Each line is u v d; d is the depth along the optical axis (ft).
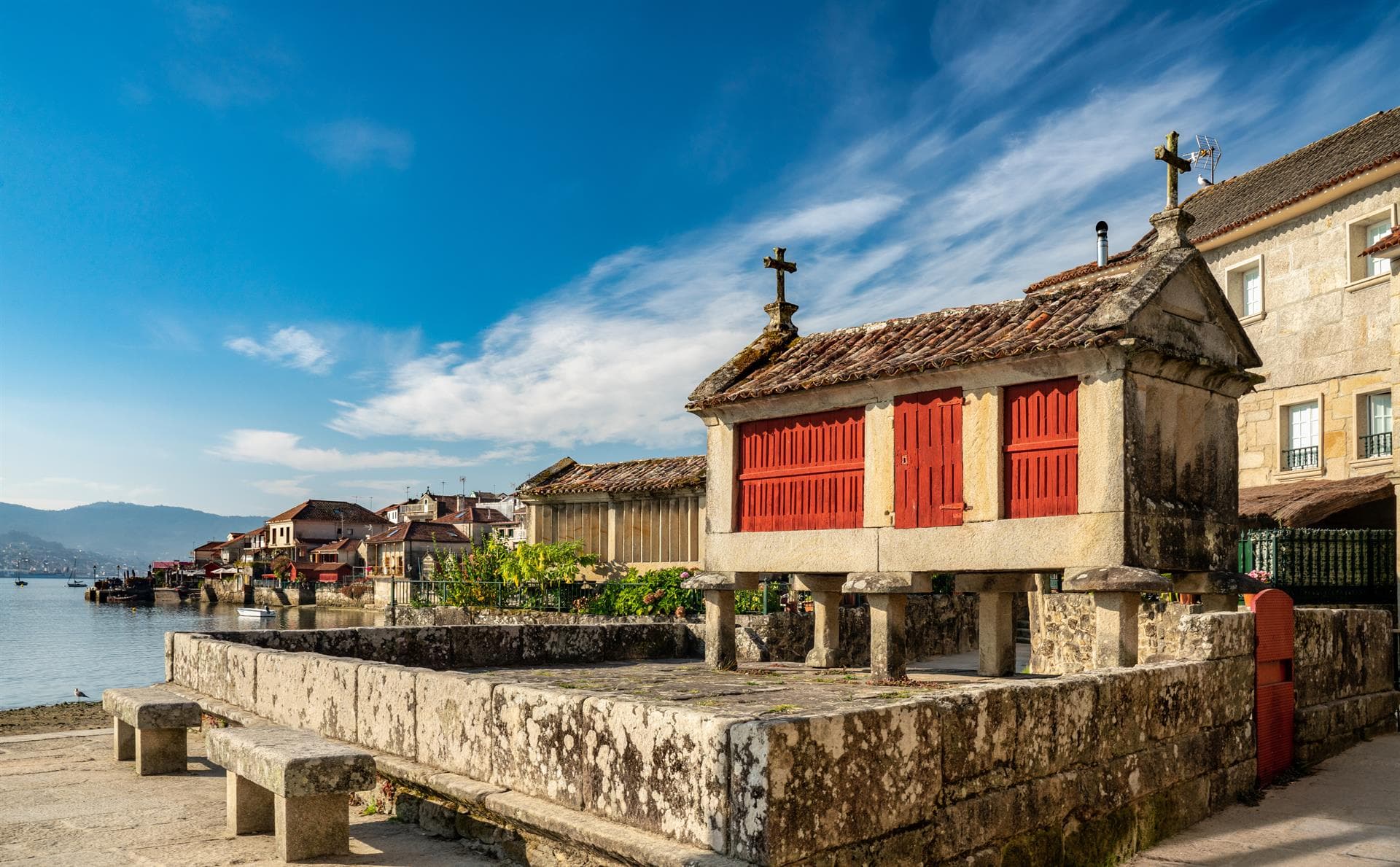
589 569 82.17
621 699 17.33
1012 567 29.25
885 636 33.50
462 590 88.48
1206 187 79.20
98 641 166.20
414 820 21.62
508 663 43.57
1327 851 20.97
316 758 18.30
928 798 16.12
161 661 125.08
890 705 15.97
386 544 285.02
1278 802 25.25
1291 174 66.44
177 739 28.02
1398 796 25.64
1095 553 27.20
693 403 38.88
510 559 81.92
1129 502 26.84
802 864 13.98
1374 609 34.83
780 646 55.21
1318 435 59.52
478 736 20.22
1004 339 30.83
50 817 22.09
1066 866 18.89
